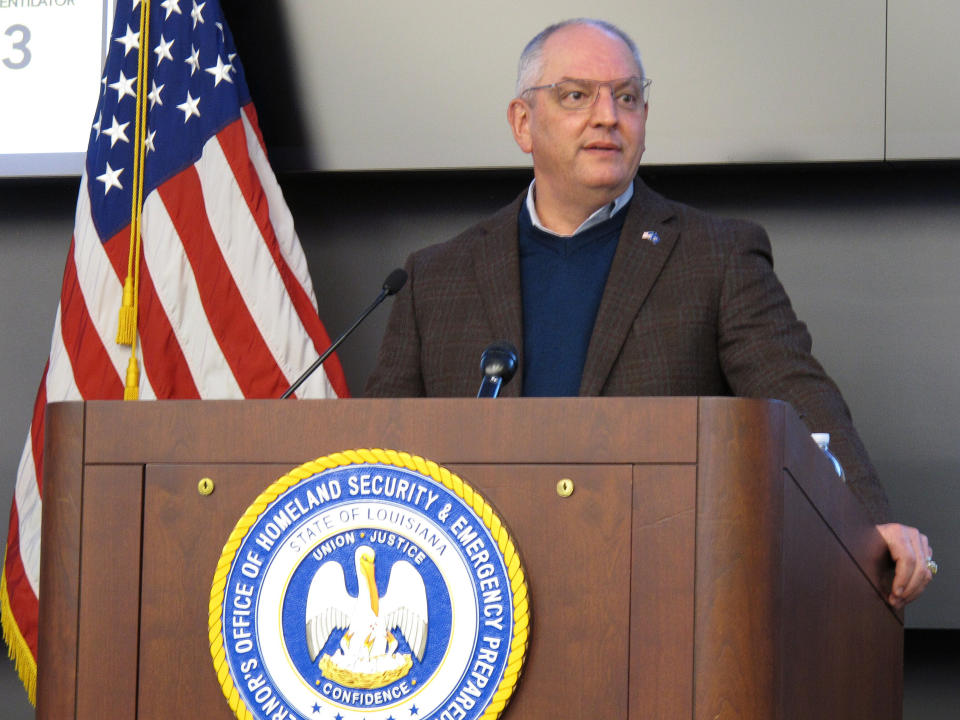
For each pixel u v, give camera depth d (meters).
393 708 2.19
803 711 2.31
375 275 6.20
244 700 2.23
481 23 5.95
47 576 2.39
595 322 3.88
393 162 5.95
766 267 3.94
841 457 3.47
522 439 2.23
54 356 5.56
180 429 2.36
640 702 2.14
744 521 2.15
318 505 2.26
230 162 5.66
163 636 2.31
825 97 5.68
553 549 2.20
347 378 6.17
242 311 5.53
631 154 4.02
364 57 6.00
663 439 2.18
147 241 5.57
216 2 5.88
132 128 5.71
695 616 2.14
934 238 5.80
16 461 6.26
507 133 5.89
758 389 3.70
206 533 2.32
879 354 5.80
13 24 6.12
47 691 2.36
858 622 2.78
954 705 5.67
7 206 6.40
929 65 5.62
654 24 5.80
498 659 2.16
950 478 5.71
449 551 2.20
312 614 2.23
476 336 3.96
